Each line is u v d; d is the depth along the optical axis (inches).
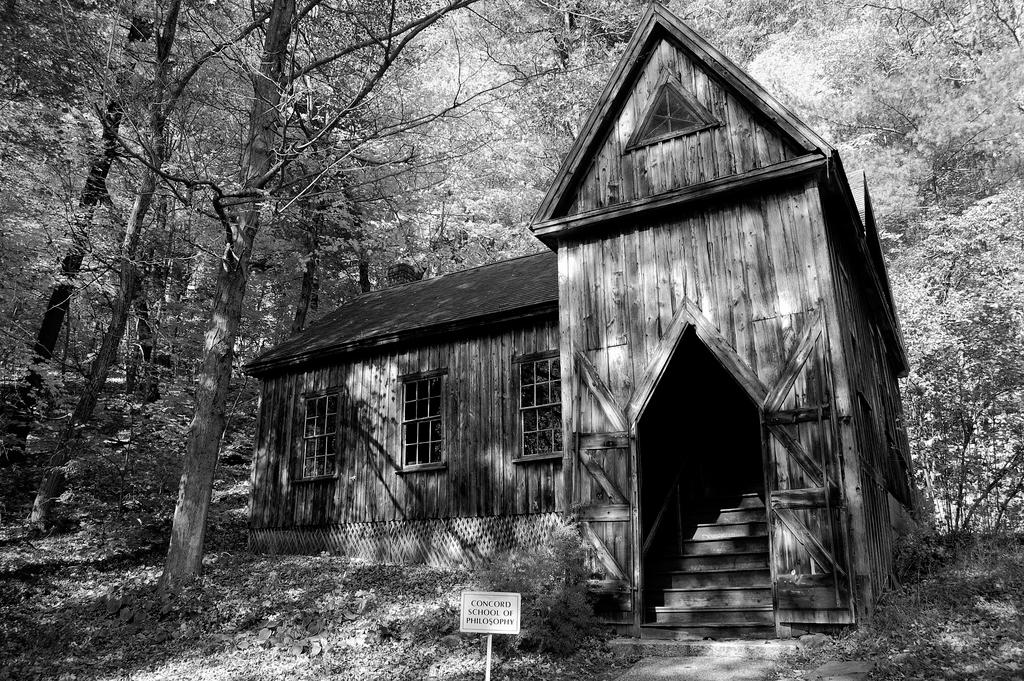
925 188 884.6
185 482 456.4
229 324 485.7
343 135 474.0
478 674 301.1
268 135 488.1
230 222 466.9
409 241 952.3
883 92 917.2
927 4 980.6
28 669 334.6
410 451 558.3
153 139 436.1
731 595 369.4
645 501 449.7
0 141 564.4
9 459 667.4
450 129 655.8
